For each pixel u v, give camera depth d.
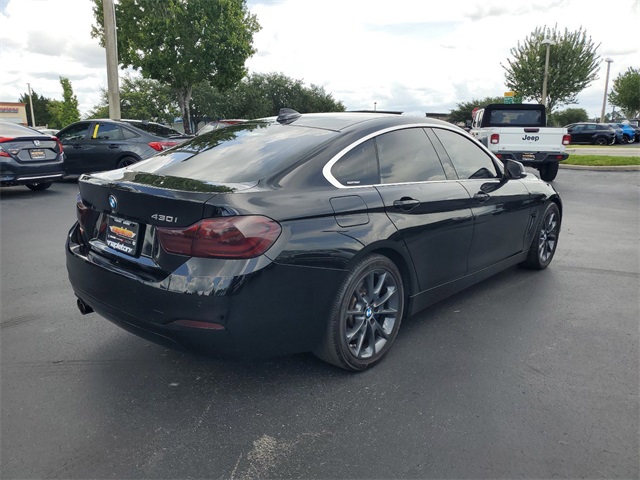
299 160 2.98
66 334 3.68
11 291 4.59
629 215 8.52
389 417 2.67
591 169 15.99
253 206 2.58
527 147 12.51
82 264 3.05
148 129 11.51
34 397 2.85
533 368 3.20
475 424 2.61
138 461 2.33
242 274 2.49
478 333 3.71
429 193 3.48
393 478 2.22
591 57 33.22
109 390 2.93
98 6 21.86
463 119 63.44
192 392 2.91
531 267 5.19
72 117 61.09
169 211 2.57
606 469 2.29
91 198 3.08
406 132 3.60
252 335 2.60
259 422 2.63
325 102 60.34
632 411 2.73
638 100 55.28
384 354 3.27
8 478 2.21
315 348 2.95
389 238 3.10
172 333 2.58
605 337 3.66
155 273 2.64
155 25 20.67
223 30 21.55
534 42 34.03
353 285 2.95
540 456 2.37
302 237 2.68
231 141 3.47
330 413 2.70
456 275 3.85
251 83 57.09
